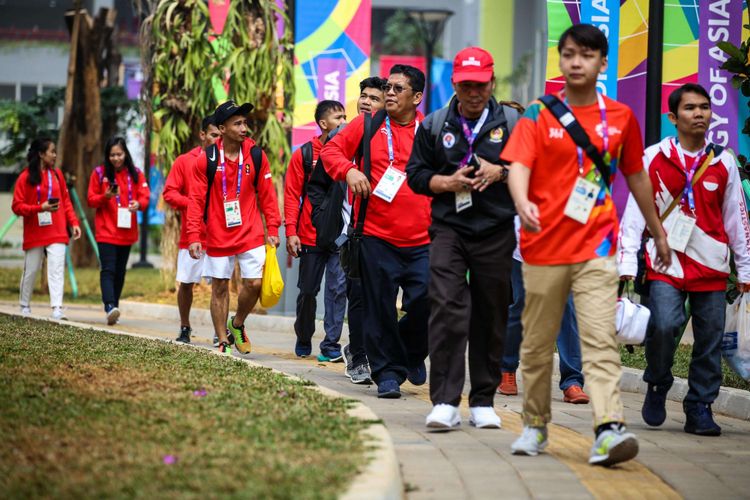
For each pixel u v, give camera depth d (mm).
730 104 16938
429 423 10562
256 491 6832
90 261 44625
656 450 10391
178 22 23953
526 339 9461
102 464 7457
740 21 16922
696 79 17438
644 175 9508
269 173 16016
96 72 42094
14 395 9766
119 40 81688
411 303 12680
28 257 21594
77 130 42281
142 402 9766
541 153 9141
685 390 13758
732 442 10938
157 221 54344
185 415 9273
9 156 51562
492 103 10727
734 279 13102
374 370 12852
